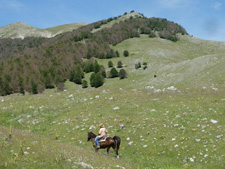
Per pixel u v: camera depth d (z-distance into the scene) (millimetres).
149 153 17578
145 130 21172
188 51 160375
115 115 25547
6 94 110188
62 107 31391
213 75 68500
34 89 108688
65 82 123188
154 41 177125
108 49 157125
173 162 15836
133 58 134500
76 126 24656
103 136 16281
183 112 23422
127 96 32469
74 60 149875
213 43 178125
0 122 28828
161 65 106125
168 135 19453
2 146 12016
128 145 19375
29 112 31016
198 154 16094
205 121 20453
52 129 25516
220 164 14461
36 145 13062
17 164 10117
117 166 12539
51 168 10305
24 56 157875
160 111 24703
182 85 69562
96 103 30625
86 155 13609
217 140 17062
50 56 156375
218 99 26000
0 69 133875
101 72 111562
